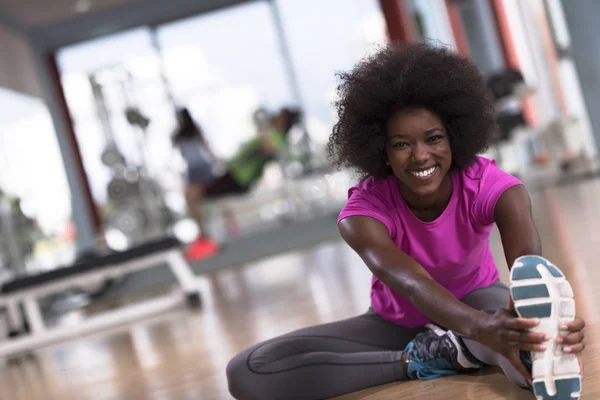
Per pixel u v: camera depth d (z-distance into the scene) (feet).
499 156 24.63
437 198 4.96
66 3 29.94
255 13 33.06
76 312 20.90
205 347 9.77
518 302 3.70
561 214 14.93
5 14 28.89
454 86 4.63
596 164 23.26
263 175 28.89
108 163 27.73
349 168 5.19
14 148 26.50
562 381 3.74
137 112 28.25
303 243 22.91
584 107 23.21
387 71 4.74
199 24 33.06
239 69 33.09
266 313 11.37
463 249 5.11
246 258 22.74
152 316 15.12
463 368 5.34
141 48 33.27
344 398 5.44
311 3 33.01
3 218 22.57
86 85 32.63
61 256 27.99
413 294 4.34
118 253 15.79
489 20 33.01
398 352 5.56
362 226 4.88
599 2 22.13
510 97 24.26
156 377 8.52
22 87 28.17
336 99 5.05
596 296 7.23
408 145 4.67
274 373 5.30
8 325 16.44
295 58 33.06
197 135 27.55
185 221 30.86
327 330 5.59
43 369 11.69
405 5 32.48
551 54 28.32
